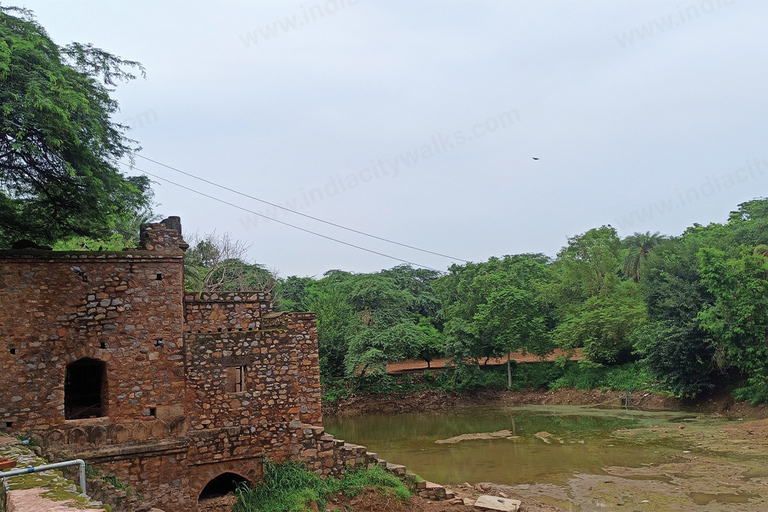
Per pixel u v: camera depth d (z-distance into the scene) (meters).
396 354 43.81
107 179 16.58
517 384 48.34
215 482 16.84
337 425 37.84
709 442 25.36
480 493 18.17
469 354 46.28
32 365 13.44
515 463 23.33
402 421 38.72
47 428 13.41
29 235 18.88
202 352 15.69
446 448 27.55
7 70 12.52
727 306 31.23
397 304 47.44
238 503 15.12
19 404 13.21
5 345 13.24
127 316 14.56
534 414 38.69
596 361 45.56
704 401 35.69
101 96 16.98
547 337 46.97
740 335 30.86
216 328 17.17
